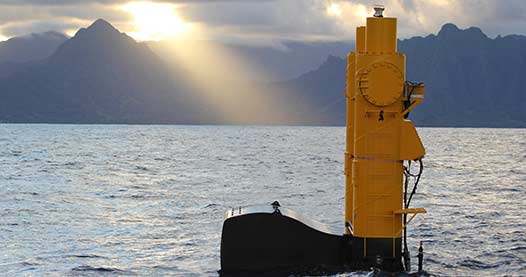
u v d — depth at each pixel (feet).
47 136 557.74
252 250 42.88
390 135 41.34
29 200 99.55
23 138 492.13
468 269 51.98
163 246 61.41
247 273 42.78
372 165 41.63
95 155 257.75
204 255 57.06
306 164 199.21
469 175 162.61
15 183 131.44
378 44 41.24
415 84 40.88
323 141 470.80
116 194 109.40
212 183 131.54
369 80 40.75
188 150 309.22
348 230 45.42
